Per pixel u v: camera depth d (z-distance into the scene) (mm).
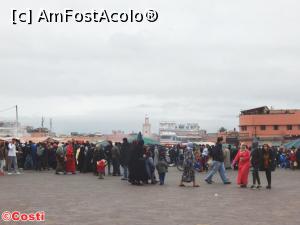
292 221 12461
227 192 19859
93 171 30922
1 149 30578
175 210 14297
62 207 14820
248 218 12891
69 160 31609
